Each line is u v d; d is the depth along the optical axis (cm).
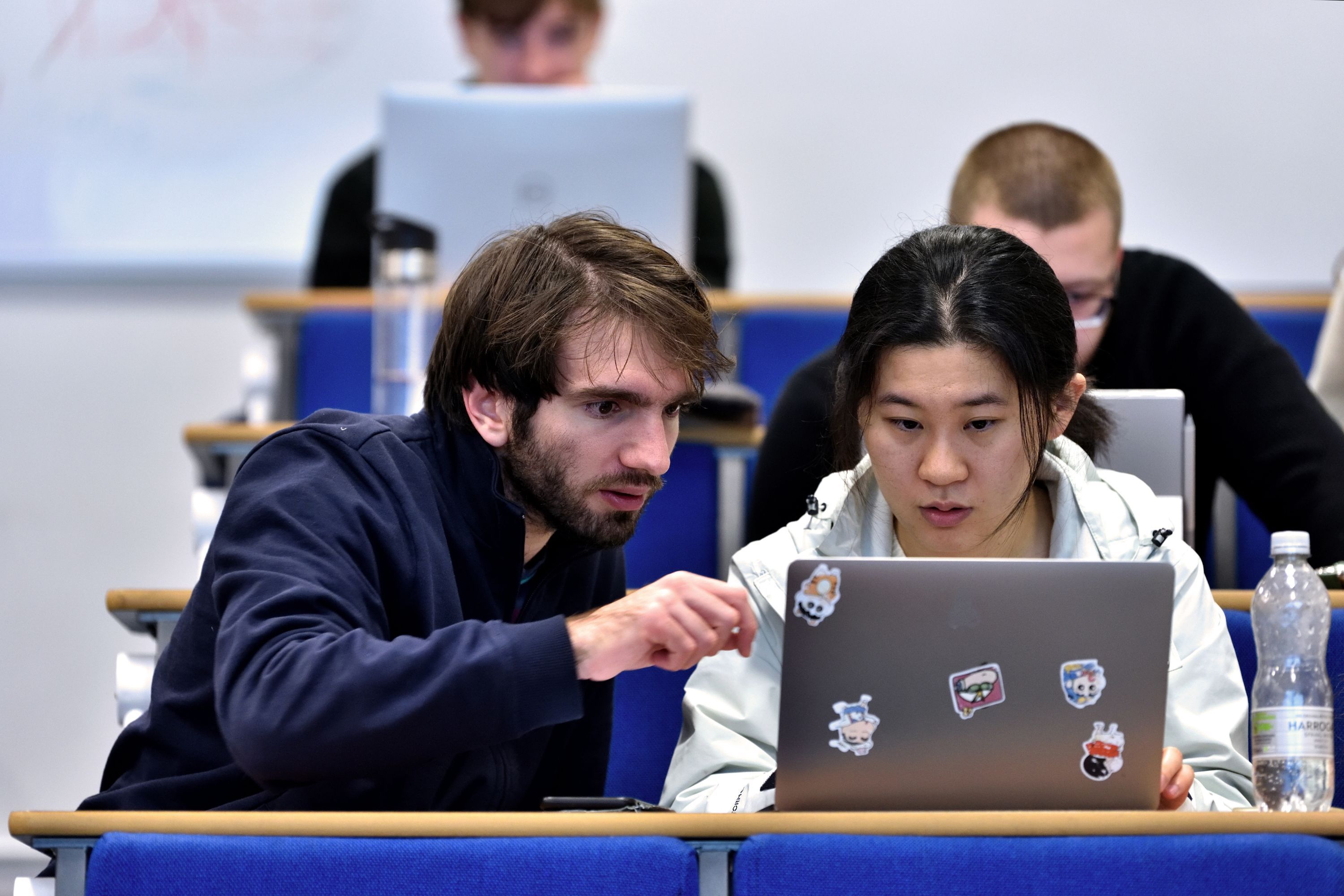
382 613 305
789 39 859
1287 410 486
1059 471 356
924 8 855
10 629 818
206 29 858
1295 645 320
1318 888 266
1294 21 832
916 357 315
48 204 855
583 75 794
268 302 631
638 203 656
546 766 358
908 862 265
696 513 533
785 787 277
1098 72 845
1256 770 304
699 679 347
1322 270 831
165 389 849
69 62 856
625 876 264
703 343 317
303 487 309
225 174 859
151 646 770
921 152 857
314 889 265
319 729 270
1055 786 276
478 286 327
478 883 265
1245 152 835
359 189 779
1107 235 484
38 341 849
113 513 838
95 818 272
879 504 360
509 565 330
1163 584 271
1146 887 264
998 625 271
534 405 315
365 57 857
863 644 271
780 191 859
